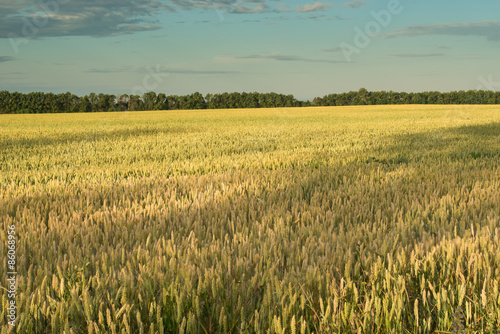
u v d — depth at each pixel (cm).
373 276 248
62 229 364
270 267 272
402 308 223
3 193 571
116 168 855
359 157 929
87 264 269
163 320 212
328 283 237
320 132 1980
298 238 318
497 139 1387
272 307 219
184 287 225
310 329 216
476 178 608
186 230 357
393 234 331
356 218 392
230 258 274
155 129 2512
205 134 1970
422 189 532
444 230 345
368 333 208
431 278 258
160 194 538
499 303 221
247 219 414
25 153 1271
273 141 1545
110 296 236
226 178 642
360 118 3594
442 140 1393
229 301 229
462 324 212
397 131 1931
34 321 215
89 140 1764
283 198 494
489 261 276
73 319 215
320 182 593
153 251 295
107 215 413
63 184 649
